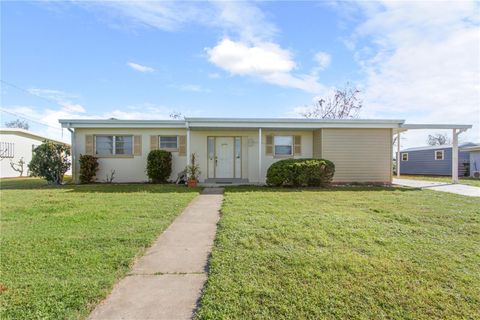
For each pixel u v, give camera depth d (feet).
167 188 33.60
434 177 61.00
